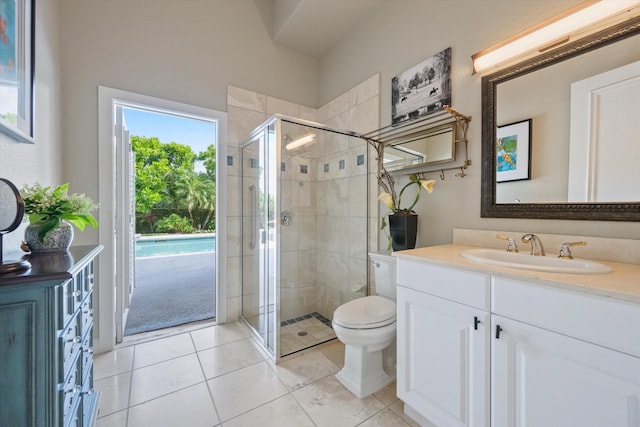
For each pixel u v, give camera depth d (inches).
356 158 93.6
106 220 76.2
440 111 68.8
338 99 106.6
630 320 27.9
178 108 87.6
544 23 49.3
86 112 73.9
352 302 68.8
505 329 37.7
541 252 49.3
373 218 88.7
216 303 96.7
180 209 378.3
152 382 63.4
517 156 55.4
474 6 62.7
